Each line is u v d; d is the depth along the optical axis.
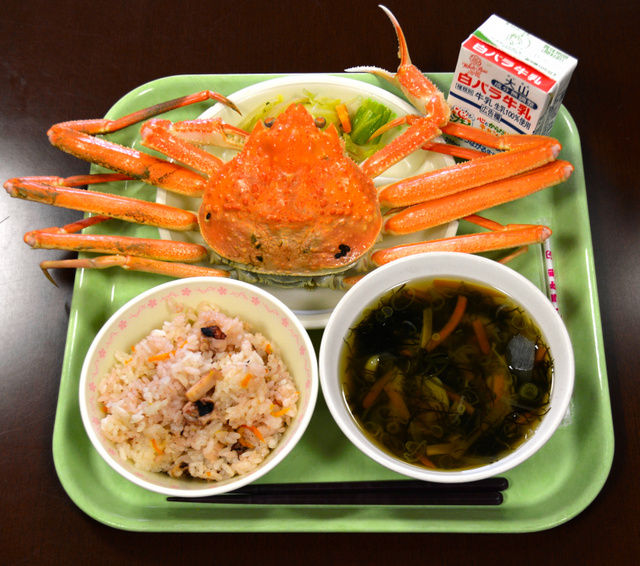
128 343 0.49
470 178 0.53
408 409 0.48
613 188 0.62
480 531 0.48
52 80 0.66
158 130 0.55
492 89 0.54
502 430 0.47
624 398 0.55
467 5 0.68
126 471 0.44
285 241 0.52
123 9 0.68
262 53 0.67
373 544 0.51
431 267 0.49
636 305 0.58
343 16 0.68
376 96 0.58
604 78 0.65
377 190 0.56
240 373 0.47
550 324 0.47
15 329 0.57
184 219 0.54
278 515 0.49
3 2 0.68
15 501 0.52
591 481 0.49
